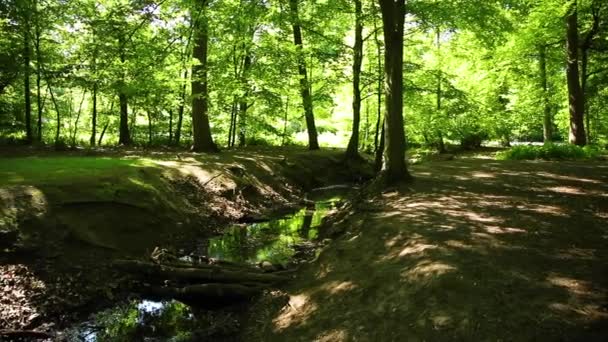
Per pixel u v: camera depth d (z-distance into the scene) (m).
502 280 6.20
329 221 12.98
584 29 23.05
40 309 7.25
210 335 6.92
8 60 19.78
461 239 7.84
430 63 29.52
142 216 10.75
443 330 5.48
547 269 6.47
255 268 9.18
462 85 31.14
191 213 12.49
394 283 6.79
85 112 34.56
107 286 8.28
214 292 7.96
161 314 7.66
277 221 13.95
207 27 14.06
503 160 19.78
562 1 19.75
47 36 23.06
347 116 34.44
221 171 15.72
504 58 25.11
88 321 7.31
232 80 18.25
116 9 12.77
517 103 29.55
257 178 17.47
